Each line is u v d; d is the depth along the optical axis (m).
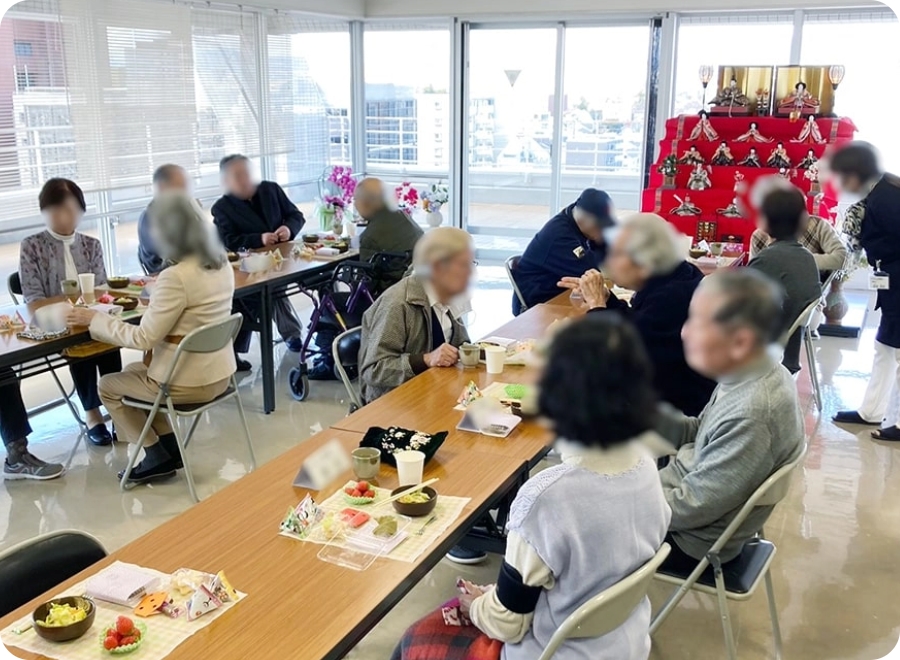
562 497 1.32
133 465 3.40
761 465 1.88
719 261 4.60
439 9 7.24
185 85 5.92
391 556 1.62
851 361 5.11
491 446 2.14
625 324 1.35
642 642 1.48
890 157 5.89
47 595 1.50
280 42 6.84
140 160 5.66
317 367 4.80
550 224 3.98
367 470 1.94
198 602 1.43
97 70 5.25
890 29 6.14
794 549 2.98
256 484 1.93
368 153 8.09
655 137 7.01
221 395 3.39
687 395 2.59
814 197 5.16
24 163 4.95
